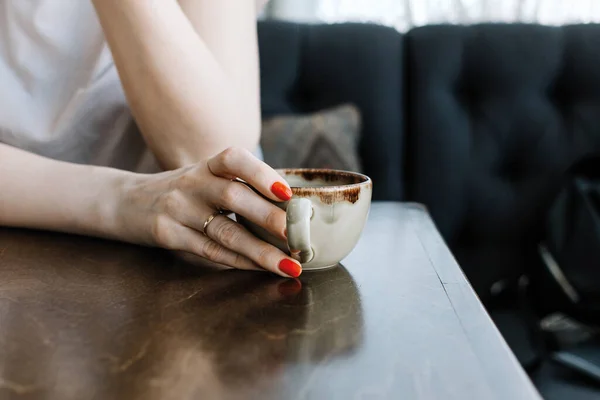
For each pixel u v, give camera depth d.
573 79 1.36
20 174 0.67
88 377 0.40
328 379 0.40
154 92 0.69
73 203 0.64
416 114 1.38
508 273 1.37
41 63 0.86
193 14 0.75
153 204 0.59
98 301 0.50
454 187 1.36
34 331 0.45
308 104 1.42
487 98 1.37
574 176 1.28
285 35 1.41
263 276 0.55
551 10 1.92
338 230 0.54
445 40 1.38
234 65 0.76
